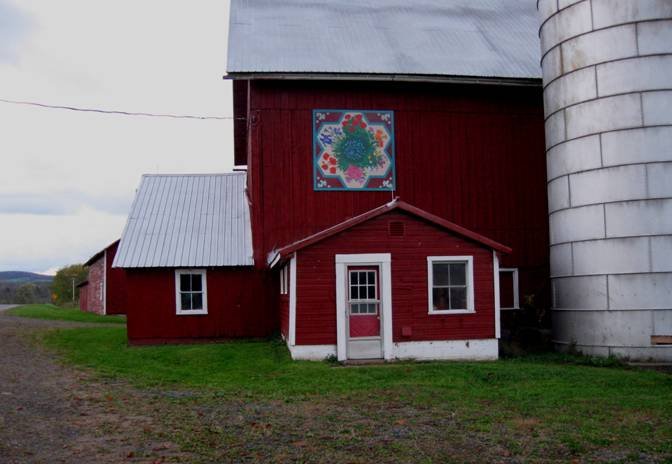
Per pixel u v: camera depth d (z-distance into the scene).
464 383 13.09
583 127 16.52
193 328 20.31
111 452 8.25
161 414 10.50
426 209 20.97
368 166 20.80
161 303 20.23
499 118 21.67
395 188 20.86
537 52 22.94
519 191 21.61
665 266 15.39
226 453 8.22
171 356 17.22
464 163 21.36
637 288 15.57
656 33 15.73
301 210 20.47
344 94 20.83
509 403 11.20
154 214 22.34
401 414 10.43
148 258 20.19
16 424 9.65
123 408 10.98
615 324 15.83
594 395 11.86
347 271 16.39
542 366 15.16
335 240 16.33
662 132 15.57
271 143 20.50
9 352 18.47
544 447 8.45
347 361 16.06
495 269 16.77
